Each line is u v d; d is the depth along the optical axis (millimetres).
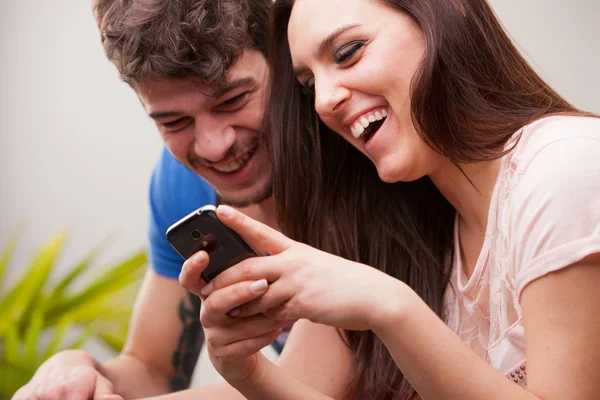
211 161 1416
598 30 2404
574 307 920
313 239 1361
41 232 3195
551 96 1160
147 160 3146
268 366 1072
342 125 1161
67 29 3182
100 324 2645
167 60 1280
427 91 1075
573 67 2428
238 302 914
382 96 1111
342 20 1103
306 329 1396
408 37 1095
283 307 919
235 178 1466
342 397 1362
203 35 1283
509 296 1087
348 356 1365
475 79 1101
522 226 975
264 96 1394
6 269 3172
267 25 1420
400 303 872
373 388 1298
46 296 2664
